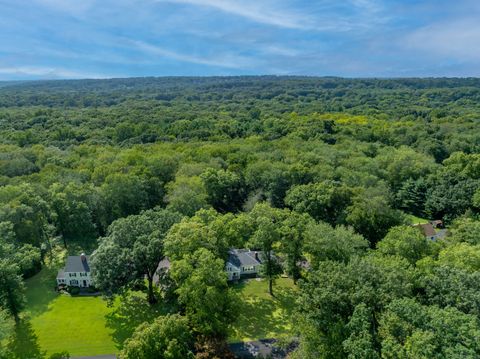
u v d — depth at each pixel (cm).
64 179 7131
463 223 5306
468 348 2277
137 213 7025
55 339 4147
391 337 2509
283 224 4862
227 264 5391
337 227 5238
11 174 7988
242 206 7881
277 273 4947
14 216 5400
